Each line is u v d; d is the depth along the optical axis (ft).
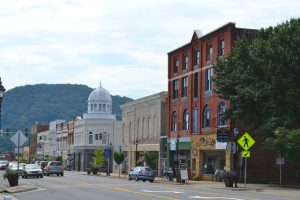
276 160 150.61
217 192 105.81
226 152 162.61
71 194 95.61
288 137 122.52
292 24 133.59
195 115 191.01
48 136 449.48
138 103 252.01
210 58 180.96
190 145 192.24
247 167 161.17
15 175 112.98
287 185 136.46
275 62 129.49
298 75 130.41
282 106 132.05
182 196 89.92
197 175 183.73
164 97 225.56
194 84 192.95
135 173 174.70
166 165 214.69
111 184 140.77
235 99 136.26
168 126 214.28
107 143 340.59
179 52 207.41
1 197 83.35
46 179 174.70
